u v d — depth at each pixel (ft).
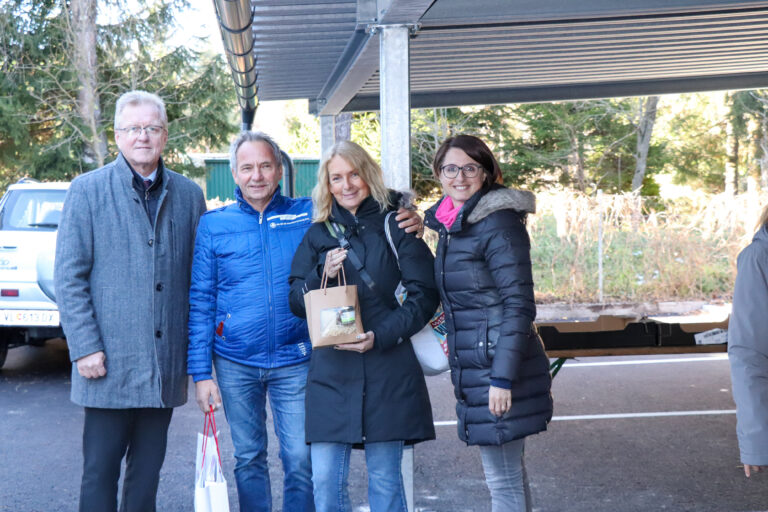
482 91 27.89
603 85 27.32
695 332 17.65
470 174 10.30
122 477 16.96
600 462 17.29
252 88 24.21
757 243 9.17
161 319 11.03
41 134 72.18
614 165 71.41
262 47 19.84
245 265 11.39
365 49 16.03
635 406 22.33
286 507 11.80
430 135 65.00
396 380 10.58
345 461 10.80
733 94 68.28
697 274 38.63
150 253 10.97
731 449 17.97
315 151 93.35
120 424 11.00
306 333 11.62
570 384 25.45
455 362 10.46
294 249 11.57
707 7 13.39
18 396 24.54
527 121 66.54
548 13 13.21
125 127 10.80
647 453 17.85
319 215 10.91
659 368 27.73
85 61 67.10
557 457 17.74
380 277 10.61
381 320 10.60
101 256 10.82
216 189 74.02
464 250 10.24
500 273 9.98
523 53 20.86
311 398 10.75
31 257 24.58
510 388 9.92
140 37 68.39
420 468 17.21
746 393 8.87
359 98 28.30
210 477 10.88
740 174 74.28
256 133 11.51
